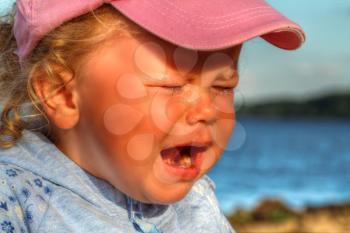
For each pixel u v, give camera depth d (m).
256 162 49.88
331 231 12.63
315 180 35.81
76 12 2.03
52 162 2.12
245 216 14.39
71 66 2.06
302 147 71.75
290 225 13.56
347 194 28.16
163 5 2.02
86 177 2.14
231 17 2.04
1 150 2.14
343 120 124.19
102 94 2.01
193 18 2.00
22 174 2.07
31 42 2.12
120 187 2.08
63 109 2.10
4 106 2.24
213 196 2.61
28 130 2.23
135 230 2.17
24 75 2.19
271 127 121.19
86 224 2.06
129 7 2.00
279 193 28.77
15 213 2.01
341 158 55.25
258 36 2.13
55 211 2.04
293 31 2.14
